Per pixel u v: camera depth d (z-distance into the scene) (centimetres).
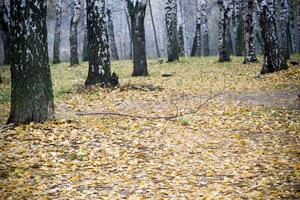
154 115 1180
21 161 744
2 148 801
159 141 913
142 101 1402
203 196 610
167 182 674
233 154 826
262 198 593
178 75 2114
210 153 834
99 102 1381
